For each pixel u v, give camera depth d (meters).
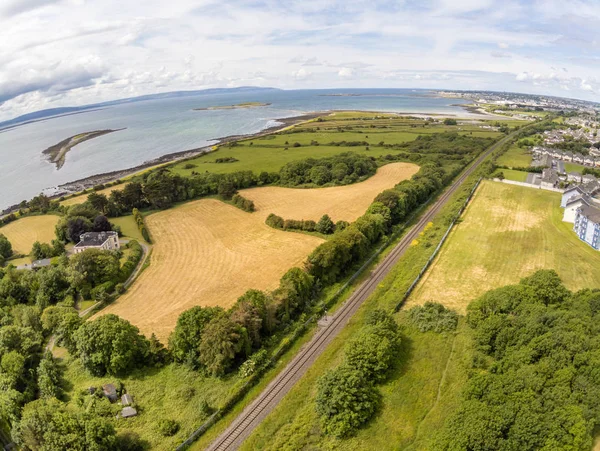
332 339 76.12
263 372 68.06
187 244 123.94
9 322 84.56
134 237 129.50
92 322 71.81
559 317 66.81
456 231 124.88
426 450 51.16
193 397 63.50
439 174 179.25
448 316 78.62
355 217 140.25
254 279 100.12
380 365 63.69
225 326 68.19
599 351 57.00
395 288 93.38
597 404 50.56
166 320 84.69
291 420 58.25
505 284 92.56
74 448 50.72
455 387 62.44
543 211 140.62
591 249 109.38
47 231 138.75
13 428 56.81
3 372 67.88
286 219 138.38
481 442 47.25
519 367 60.00
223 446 54.72
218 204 158.38
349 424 55.34
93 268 97.75
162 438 56.44
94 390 65.56
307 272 94.25
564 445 45.97
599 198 142.88
